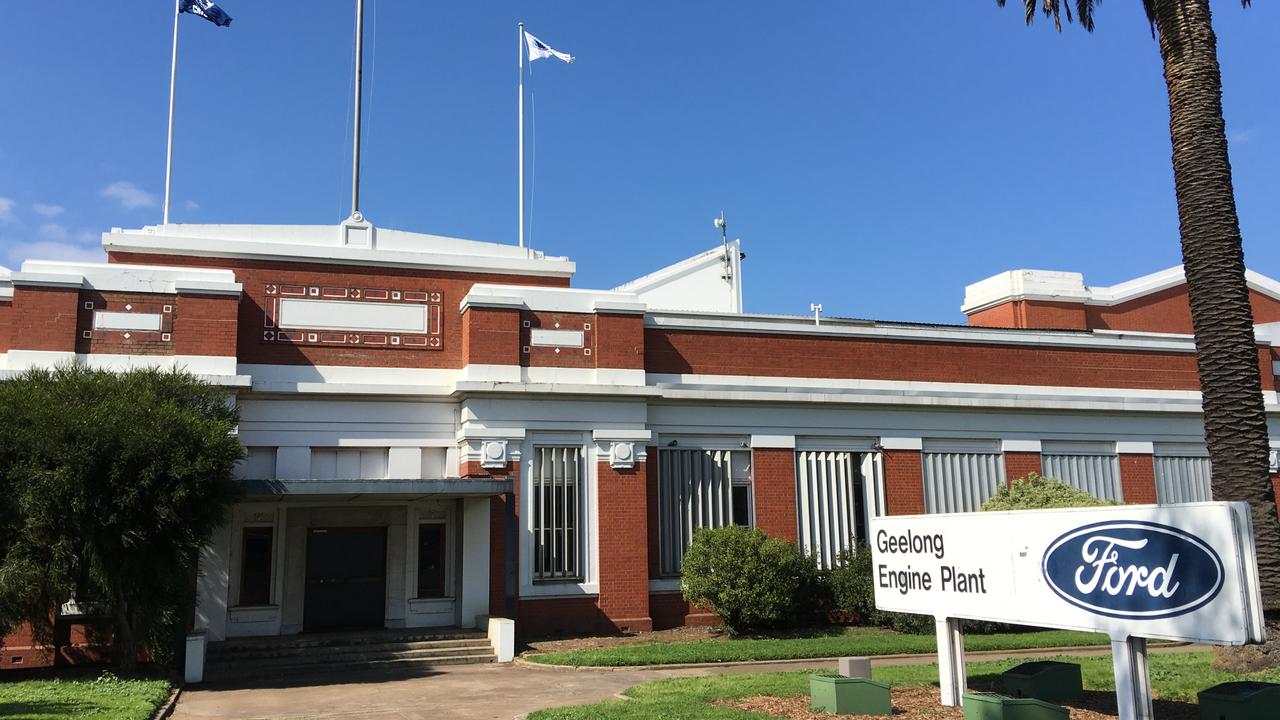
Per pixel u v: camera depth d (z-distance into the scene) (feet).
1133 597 32.58
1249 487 51.88
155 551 54.85
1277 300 110.42
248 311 72.74
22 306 66.03
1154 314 113.29
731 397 80.69
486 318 75.36
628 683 53.01
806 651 62.08
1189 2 56.18
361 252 76.02
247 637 68.18
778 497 81.51
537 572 74.18
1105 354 94.22
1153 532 32.09
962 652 40.78
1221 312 53.72
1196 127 55.42
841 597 77.51
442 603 73.92
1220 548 29.94
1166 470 93.40
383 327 75.72
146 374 59.88
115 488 52.75
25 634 61.67
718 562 71.36
